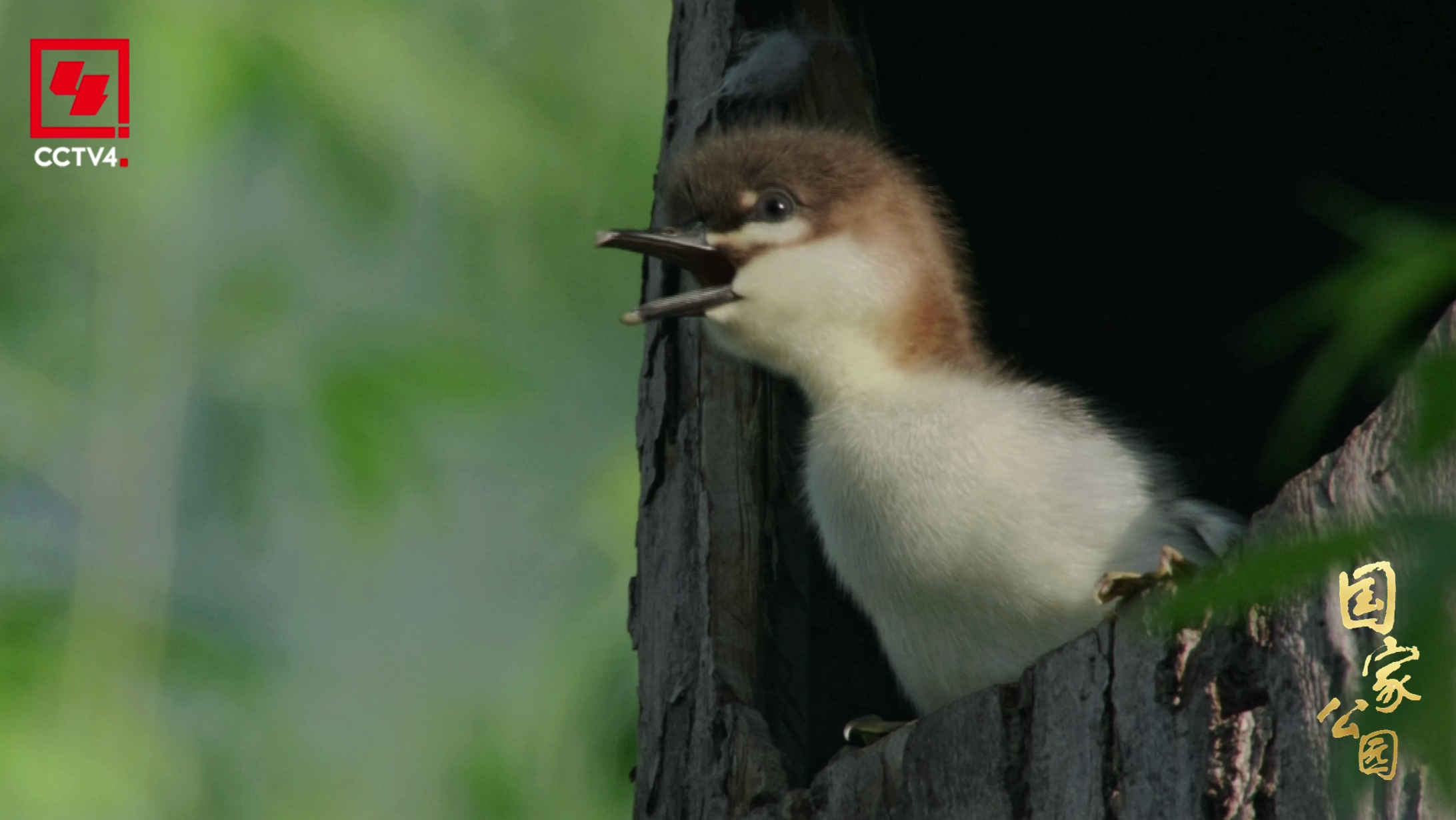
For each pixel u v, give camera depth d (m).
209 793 13.67
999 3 10.51
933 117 10.97
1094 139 11.23
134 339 13.95
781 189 9.41
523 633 15.94
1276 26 10.80
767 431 9.55
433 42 14.21
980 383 9.14
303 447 13.86
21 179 13.74
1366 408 10.88
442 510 15.03
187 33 12.20
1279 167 11.46
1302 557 4.92
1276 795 6.05
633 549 14.80
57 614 13.41
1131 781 6.45
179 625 13.95
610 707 14.01
